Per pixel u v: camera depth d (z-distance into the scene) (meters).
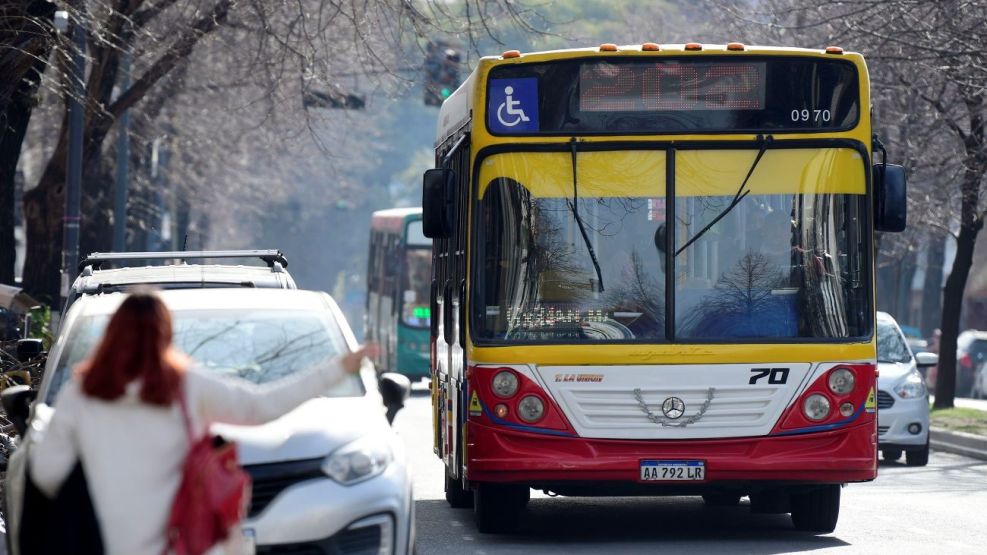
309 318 25.09
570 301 31.75
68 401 15.26
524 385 31.53
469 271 31.89
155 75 77.31
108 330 15.19
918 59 62.50
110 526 15.01
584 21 119.81
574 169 31.94
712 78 32.19
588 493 32.53
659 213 31.89
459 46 72.75
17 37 53.97
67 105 73.31
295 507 20.77
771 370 31.58
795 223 31.98
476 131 32.09
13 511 22.17
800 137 32.12
